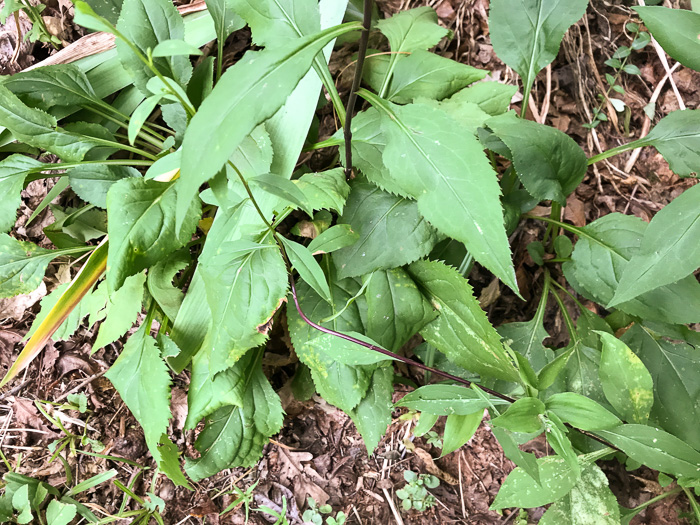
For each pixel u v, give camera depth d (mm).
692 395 344
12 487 352
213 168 175
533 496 301
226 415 335
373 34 418
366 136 320
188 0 404
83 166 329
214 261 273
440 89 346
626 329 384
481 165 245
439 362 378
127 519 365
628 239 335
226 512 377
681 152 330
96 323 396
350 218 326
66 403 382
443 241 363
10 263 332
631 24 444
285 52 193
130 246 267
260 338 294
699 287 313
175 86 196
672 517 376
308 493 385
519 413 265
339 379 323
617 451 324
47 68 326
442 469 398
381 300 323
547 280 398
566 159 318
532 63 355
